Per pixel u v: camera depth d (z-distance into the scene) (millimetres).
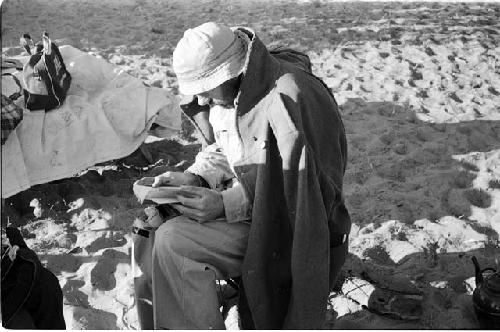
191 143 5047
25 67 4133
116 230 3984
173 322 2721
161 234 2682
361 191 4258
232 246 2725
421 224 3906
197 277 2641
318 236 2607
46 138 4047
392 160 4617
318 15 7875
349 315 3232
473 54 6516
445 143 4797
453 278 3443
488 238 3752
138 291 2861
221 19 7801
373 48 6719
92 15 8031
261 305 2727
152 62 6473
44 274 2867
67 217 4133
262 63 2625
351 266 3525
